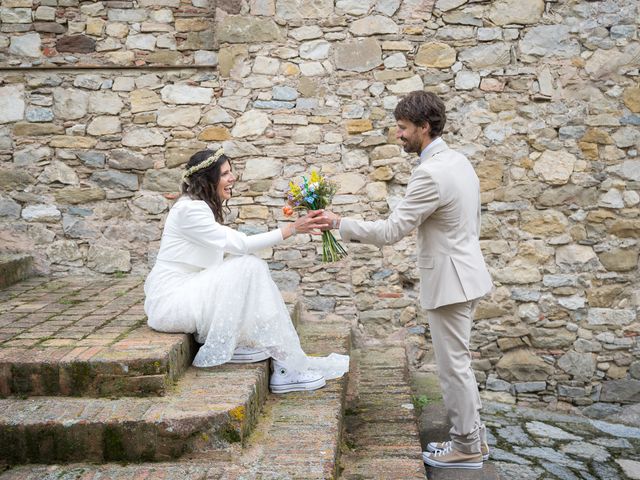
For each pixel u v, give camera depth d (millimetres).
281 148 4707
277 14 4641
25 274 4719
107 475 2301
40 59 4723
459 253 2930
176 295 3066
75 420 2406
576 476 3529
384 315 4762
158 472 2316
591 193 4613
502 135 4629
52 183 4785
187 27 4730
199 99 4719
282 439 2602
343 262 4750
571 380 4695
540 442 4039
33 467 2379
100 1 4715
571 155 4609
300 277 4766
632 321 4641
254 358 3100
